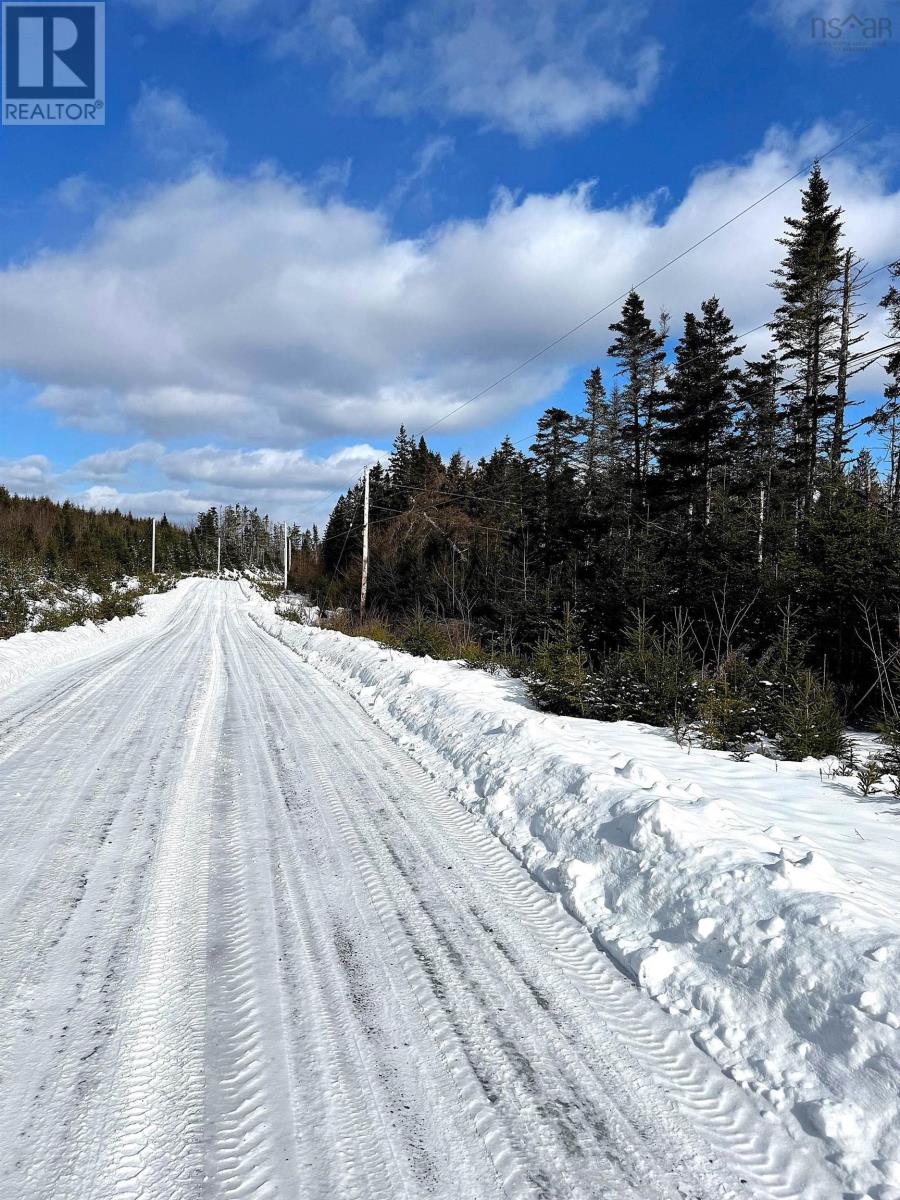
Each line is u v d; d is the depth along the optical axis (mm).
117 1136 2211
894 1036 2404
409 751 7805
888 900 3383
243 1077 2508
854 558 10695
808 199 23625
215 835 4965
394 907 3934
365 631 22031
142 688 11789
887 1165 2096
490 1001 3051
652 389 31547
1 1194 1974
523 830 5102
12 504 71688
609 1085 2541
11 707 9734
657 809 4191
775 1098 2434
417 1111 2373
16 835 4816
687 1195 2053
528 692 11180
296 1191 2023
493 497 36969
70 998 2941
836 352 22000
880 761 6781
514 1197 2031
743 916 3248
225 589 65500
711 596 13922
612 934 3607
